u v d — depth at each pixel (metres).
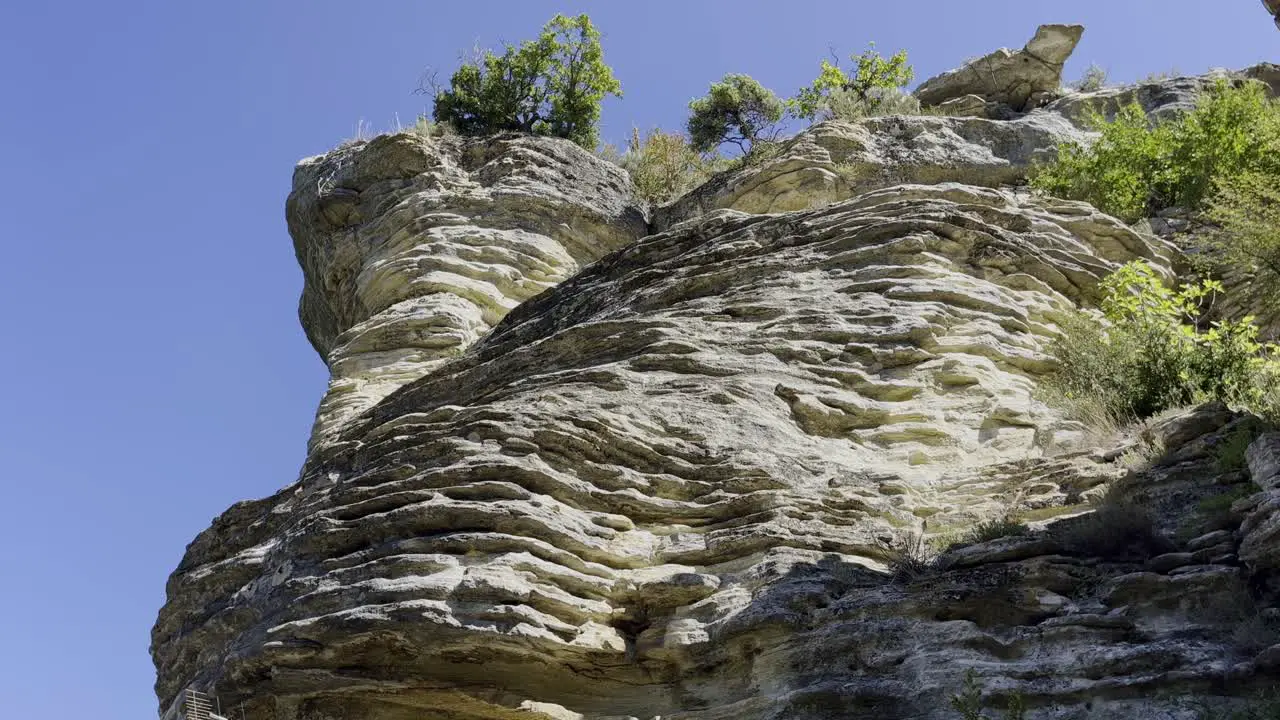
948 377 16.02
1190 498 12.77
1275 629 10.75
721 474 14.30
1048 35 27.86
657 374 16.06
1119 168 22.64
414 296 24.12
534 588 12.63
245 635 13.66
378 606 12.62
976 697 10.79
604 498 13.89
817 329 16.58
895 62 30.25
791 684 11.99
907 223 18.08
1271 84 26.27
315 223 27.88
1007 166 24.52
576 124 31.34
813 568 12.80
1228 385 15.42
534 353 17.41
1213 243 18.38
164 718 14.77
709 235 19.08
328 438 19.95
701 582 13.03
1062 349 16.62
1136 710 10.53
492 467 13.75
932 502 14.25
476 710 13.09
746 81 32.09
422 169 26.75
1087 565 12.10
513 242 25.09
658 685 12.87
